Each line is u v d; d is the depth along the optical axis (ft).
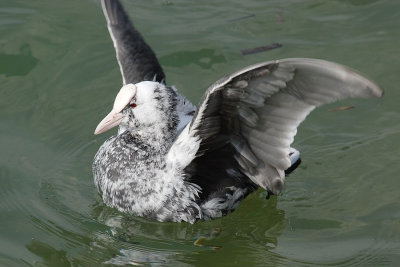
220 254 29.78
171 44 41.39
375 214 31.04
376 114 36.91
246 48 41.14
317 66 24.13
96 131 30.81
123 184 30.89
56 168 34.22
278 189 29.50
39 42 41.37
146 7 44.50
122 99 30.68
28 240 29.91
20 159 34.45
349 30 42.34
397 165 33.58
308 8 44.39
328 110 37.50
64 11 43.70
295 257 29.01
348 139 35.42
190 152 29.30
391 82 38.45
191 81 39.04
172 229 31.09
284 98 26.11
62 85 39.01
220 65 40.04
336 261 28.53
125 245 30.07
